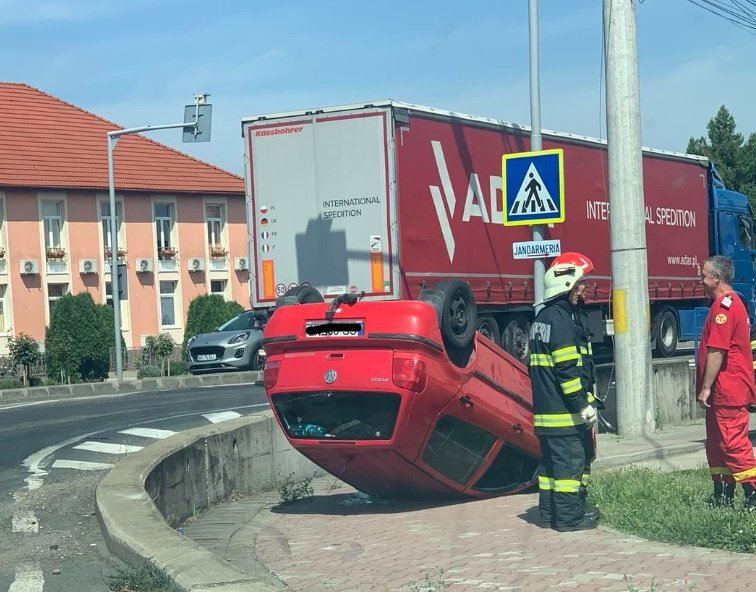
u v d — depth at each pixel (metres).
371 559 7.29
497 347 9.87
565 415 7.50
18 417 17.39
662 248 23.88
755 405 7.89
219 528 9.39
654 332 24.20
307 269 16.61
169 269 44.69
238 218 47.12
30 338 31.42
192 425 15.52
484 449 9.74
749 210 27.77
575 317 7.73
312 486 12.09
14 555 7.66
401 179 16.20
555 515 7.57
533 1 13.47
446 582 6.27
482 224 18.11
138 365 36.44
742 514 7.24
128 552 7.01
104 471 11.55
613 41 13.76
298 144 16.67
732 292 7.74
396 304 8.76
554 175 12.68
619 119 13.79
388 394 8.67
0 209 40.69
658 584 5.84
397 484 9.68
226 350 26.69
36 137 43.50
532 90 13.55
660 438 13.31
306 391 8.95
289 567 7.31
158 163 45.41
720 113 65.00
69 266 41.91
